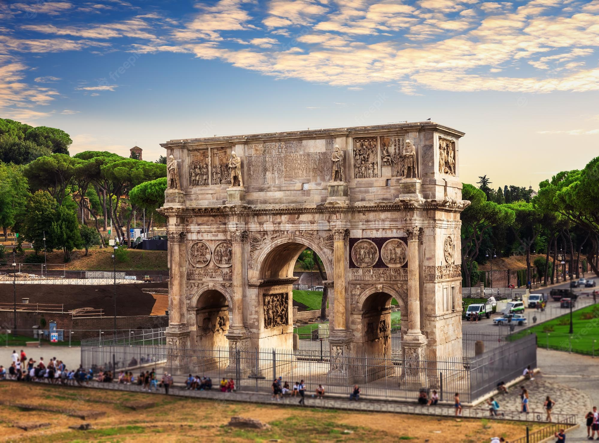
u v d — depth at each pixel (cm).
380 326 7856
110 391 7375
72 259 16675
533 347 8050
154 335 10381
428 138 7162
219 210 7956
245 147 7919
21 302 11650
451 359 7444
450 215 7531
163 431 5791
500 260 19588
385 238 7275
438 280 7212
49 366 7812
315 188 7581
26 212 17025
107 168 17662
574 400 6756
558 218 17775
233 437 5575
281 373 8025
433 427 5850
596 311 11788
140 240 19562
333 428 5850
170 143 8250
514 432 5641
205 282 8094
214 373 8100
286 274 8381
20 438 5447
